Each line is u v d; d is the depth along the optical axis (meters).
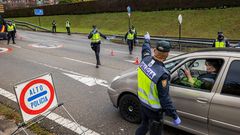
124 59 13.62
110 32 31.64
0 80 9.07
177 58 4.91
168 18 31.91
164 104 3.61
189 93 4.45
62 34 29.53
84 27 38.72
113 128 5.35
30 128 5.31
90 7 42.97
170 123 4.86
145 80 3.76
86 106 6.57
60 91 7.82
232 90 4.01
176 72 4.75
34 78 4.65
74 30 35.00
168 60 5.04
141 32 30.80
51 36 26.55
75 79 9.19
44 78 4.84
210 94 4.21
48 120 5.73
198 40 19.91
